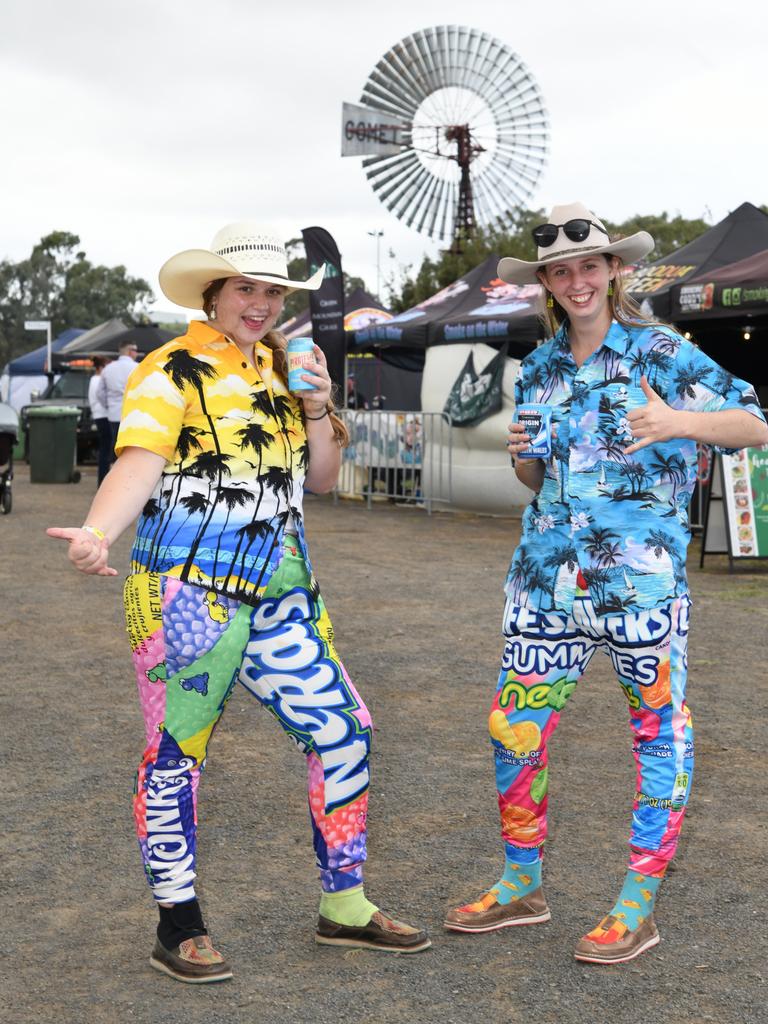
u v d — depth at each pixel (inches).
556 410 121.7
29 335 4343.0
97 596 345.1
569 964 118.6
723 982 114.3
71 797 171.6
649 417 112.2
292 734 119.8
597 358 120.7
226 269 113.0
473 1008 109.3
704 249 524.1
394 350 706.2
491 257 642.8
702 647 273.4
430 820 162.1
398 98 1594.5
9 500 569.9
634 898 121.1
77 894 137.7
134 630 114.6
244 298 116.2
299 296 1955.0
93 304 4306.1
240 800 170.6
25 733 204.2
